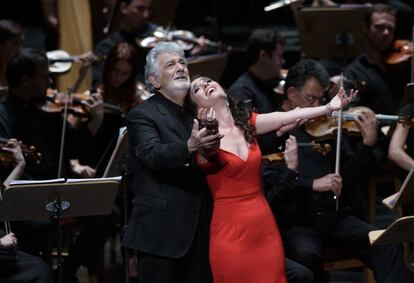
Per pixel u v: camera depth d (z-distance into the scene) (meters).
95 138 13.55
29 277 10.72
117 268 13.69
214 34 20.38
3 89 13.12
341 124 11.87
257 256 10.04
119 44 14.05
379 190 15.75
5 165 11.62
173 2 17.78
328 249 11.66
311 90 11.42
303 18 16.08
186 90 10.16
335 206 11.64
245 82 13.27
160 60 10.19
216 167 10.04
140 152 9.84
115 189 10.12
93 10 17.77
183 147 9.48
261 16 22.44
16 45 14.18
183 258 10.05
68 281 12.02
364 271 12.39
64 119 12.17
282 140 11.55
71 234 12.56
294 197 11.52
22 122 12.24
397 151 12.27
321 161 11.73
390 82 15.35
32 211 10.04
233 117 10.34
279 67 13.47
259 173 10.26
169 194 10.00
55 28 17.48
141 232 10.02
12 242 10.52
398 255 11.14
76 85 15.05
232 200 10.05
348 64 16.77
